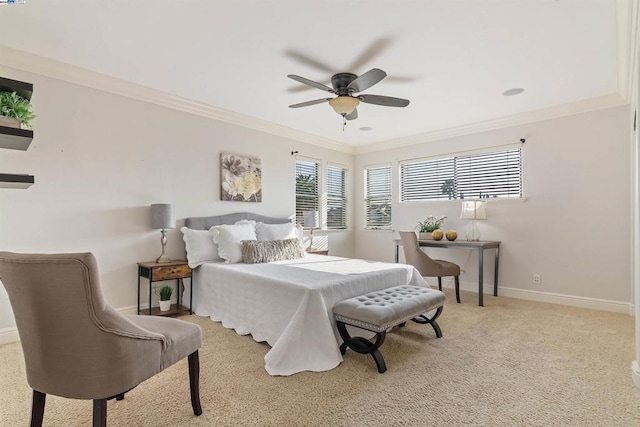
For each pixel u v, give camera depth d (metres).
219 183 4.21
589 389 2.00
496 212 4.58
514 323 3.29
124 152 3.38
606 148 3.76
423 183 5.41
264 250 3.73
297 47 2.62
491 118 4.45
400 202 5.62
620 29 2.33
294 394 1.93
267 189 4.78
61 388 1.36
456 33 2.41
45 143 2.89
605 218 3.78
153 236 3.59
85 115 3.12
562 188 4.05
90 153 3.15
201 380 2.09
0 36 2.46
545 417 1.71
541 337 2.89
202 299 3.50
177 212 3.79
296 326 2.30
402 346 2.68
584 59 2.80
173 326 1.75
